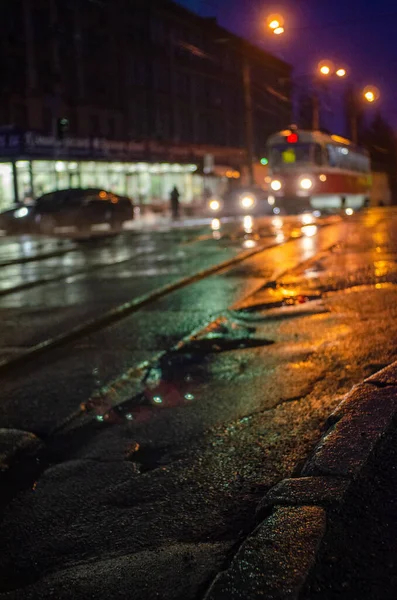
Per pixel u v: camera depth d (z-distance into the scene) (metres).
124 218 30.19
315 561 2.38
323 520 2.64
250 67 66.62
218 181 59.06
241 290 10.29
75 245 21.08
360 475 3.04
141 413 4.95
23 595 2.74
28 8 41.62
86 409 5.09
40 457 4.26
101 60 47.62
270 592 2.19
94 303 9.75
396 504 2.79
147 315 8.67
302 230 22.75
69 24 44.75
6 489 3.80
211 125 61.22
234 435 4.32
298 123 73.88
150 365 6.22
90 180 43.31
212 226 28.00
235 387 5.40
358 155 41.19
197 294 10.16
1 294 11.19
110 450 4.27
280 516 2.70
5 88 40.56
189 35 57.66
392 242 16.86
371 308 8.14
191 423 4.64
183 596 2.54
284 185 33.03
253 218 33.66
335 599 2.21
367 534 2.58
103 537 3.17
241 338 7.09
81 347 7.10
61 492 3.70
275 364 5.98
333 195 34.41
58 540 3.18
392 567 2.38
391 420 3.62
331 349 6.33
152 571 2.76
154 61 53.19
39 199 28.88
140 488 3.67
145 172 48.69
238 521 3.17
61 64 44.28
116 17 48.69
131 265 14.69
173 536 3.10
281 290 10.04
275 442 4.12
